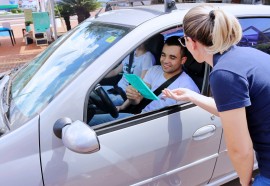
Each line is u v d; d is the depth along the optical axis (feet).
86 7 35.29
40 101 5.24
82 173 4.91
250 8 7.07
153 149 5.54
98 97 5.47
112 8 8.63
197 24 3.89
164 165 5.77
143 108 5.98
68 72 5.61
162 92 5.96
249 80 3.71
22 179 4.51
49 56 6.75
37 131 4.65
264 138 3.97
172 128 5.74
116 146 5.18
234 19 3.78
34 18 30.19
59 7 34.81
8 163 4.47
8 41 34.22
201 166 6.40
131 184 5.51
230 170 7.13
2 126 4.95
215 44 3.79
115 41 5.49
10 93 6.12
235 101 3.58
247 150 3.77
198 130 6.03
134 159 5.36
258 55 3.98
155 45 6.24
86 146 4.24
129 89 6.07
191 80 6.47
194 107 6.07
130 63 6.14
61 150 4.75
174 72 6.41
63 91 4.92
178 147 5.83
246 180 4.11
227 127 3.73
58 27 40.24
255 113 3.86
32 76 6.35
